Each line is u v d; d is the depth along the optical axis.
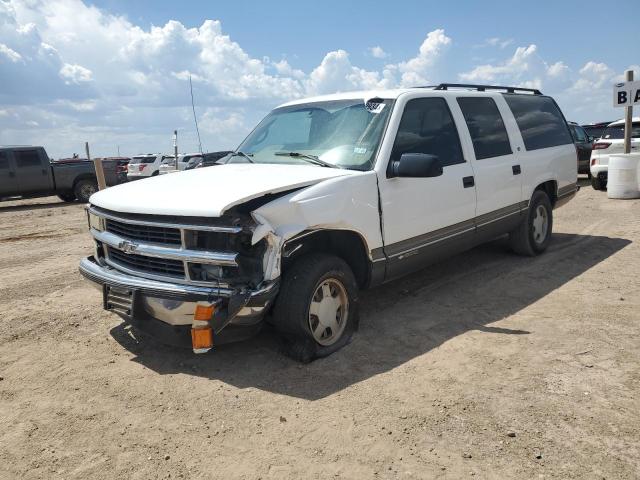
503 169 5.95
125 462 2.91
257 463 2.87
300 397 3.52
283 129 5.29
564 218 9.88
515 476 2.68
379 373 3.81
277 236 3.61
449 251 5.28
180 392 3.65
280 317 3.90
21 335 4.80
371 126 4.68
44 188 18.39
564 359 3.93
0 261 8.32
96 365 4.12
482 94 6.06
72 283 6.60
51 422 3.33
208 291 3.51
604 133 13.75
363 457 2.88
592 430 3.04
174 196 3.83
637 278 5.87
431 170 4.21
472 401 3.39
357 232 4.20
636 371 3.71
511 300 5.30
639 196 11.62
